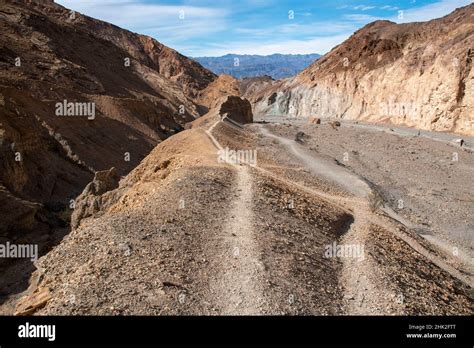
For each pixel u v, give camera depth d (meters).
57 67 77.00
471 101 82.50
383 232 24.73
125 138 65.56
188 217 19.44
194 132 49.03
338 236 22.91
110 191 30.89
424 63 102.44
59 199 41.41
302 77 171.62
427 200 39.47
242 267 14.70
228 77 187.38
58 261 15.05
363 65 135.25
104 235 16.61
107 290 12.20
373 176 48.91
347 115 131.12
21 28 87.38
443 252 26.62
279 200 25.03
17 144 40.25
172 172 30.05
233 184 27.36
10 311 20.53
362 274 16.59
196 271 14.34
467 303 17.48
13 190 36.88
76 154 50.50
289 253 16.88
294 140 68.94
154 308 11.52
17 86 58.22
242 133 64.62
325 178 42.06
